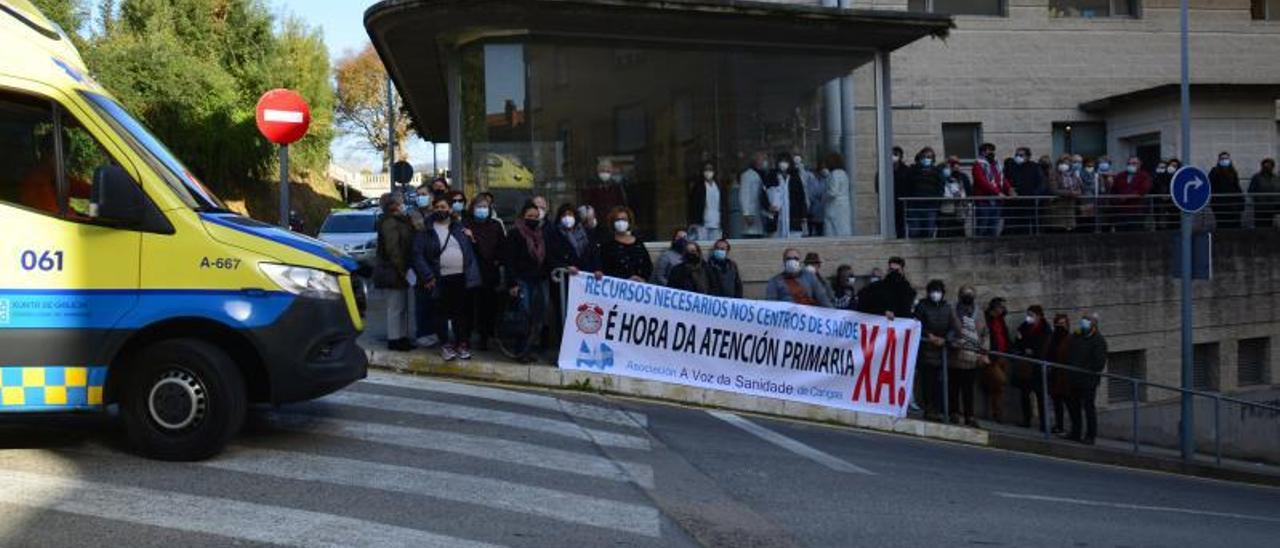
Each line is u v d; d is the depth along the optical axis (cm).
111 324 650
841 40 1438
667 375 1134
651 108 1380
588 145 1353
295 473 657
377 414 854
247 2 3697
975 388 1474
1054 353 1430
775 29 1378
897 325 1203
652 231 1386
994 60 2017
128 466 653
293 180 4231
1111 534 709
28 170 651
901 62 1973
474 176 1333
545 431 846
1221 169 1794
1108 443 1516
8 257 639
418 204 1216
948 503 756
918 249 1503
